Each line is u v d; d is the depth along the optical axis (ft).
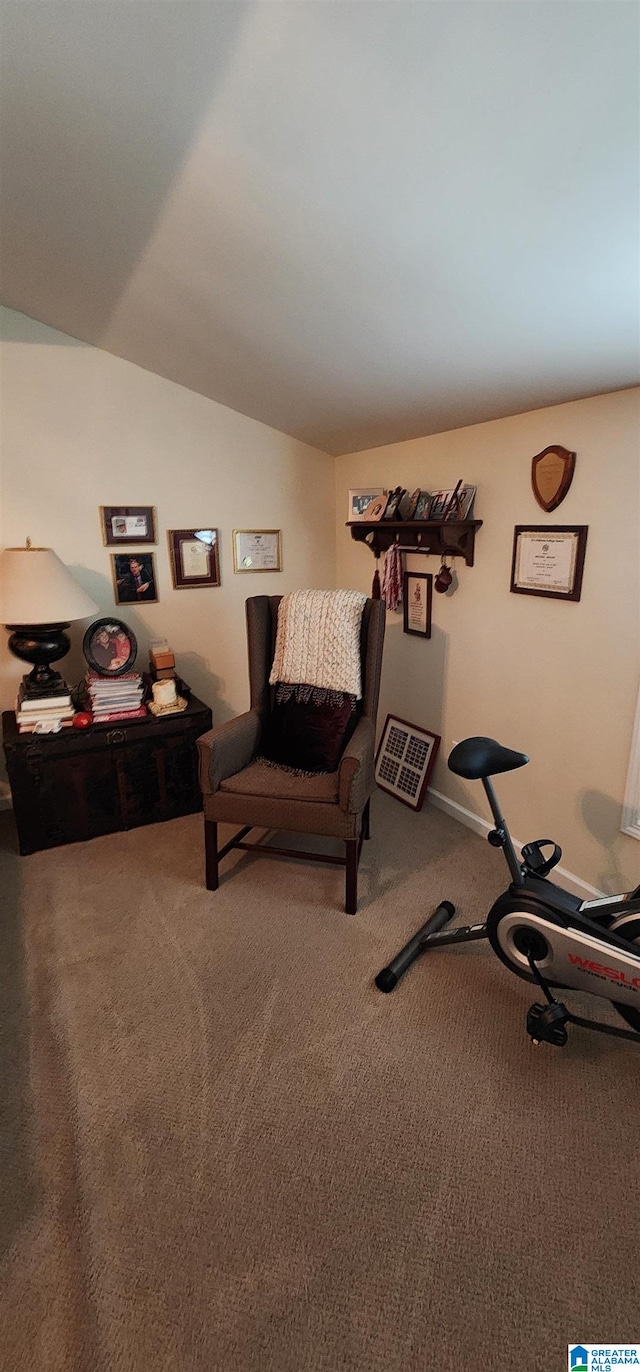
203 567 10.06
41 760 7.88
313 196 3.93
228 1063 5.03
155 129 3.77
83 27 3.13
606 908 5.07
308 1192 4.10
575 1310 3.48
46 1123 4.56
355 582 10.79
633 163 2.97
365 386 7.13
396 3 2.52
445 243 4.03
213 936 6.52
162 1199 4.06
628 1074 4.92
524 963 5.35
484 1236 3.84
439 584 8.27
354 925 6.67
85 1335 3.39
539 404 6.41
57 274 6.42
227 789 6.98
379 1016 5.48
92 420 8.73
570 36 2.45
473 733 8.36
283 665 7.84
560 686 6.85
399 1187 4.13
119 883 7.48
